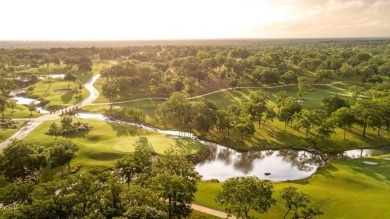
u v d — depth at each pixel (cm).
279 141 12562
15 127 12631
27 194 5438
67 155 8444
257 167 10475
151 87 19500
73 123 12862
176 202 6106
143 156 7262
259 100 15488
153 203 5000
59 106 16825
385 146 12262
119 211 4831
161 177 5875
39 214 4716
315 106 16312
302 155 11588
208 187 7825
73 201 5019
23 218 4575
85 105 17125
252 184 5631
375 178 8688
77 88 19212
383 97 14762
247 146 12200
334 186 8344
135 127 13588
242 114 13662
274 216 6444
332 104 14675
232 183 5812
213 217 6284
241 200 5597
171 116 15238
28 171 8281
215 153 11731
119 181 6794
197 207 6700
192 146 11600
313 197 7238
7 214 4581
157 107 16175
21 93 19950
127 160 7025
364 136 12962
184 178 6228
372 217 6344
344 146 12150
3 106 14325
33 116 14550
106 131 12675
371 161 10188
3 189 5547
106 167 9350
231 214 6394
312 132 13275
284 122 14438
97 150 10288
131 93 19125
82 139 11600
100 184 5559
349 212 6600
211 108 14225
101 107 16738
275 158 11325
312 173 9950
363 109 12925
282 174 9894
